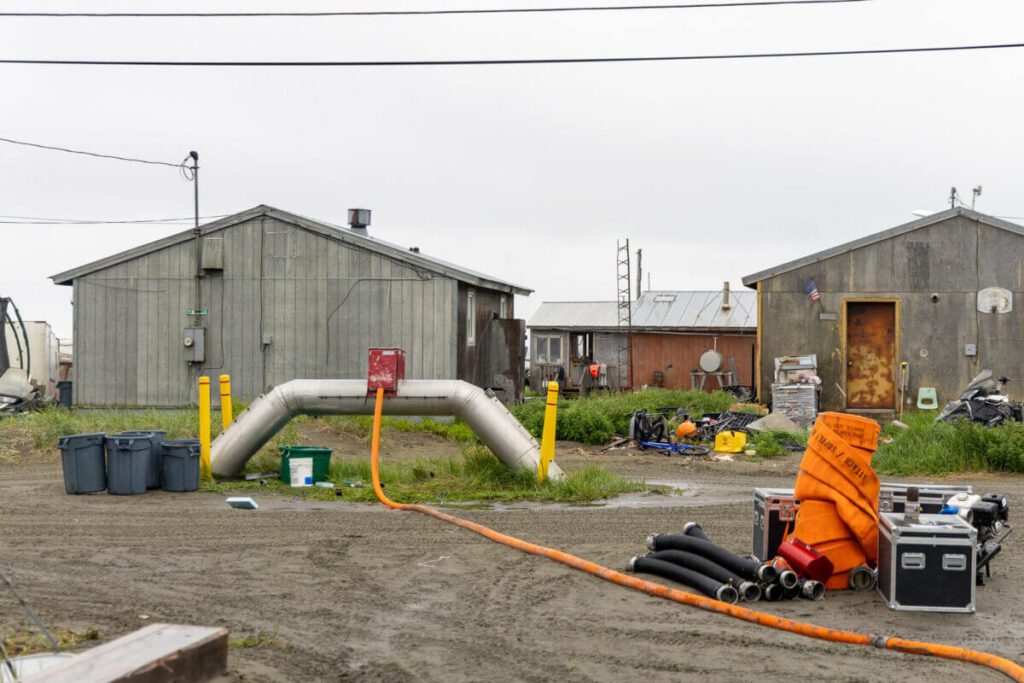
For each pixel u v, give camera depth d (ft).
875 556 26.58
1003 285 83.76
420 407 44.75
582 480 44.06
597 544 32.04
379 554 30.37
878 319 86.33
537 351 146.20
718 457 64.44
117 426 57.16
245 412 45.83
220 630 17.37
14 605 24.18
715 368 128.26
